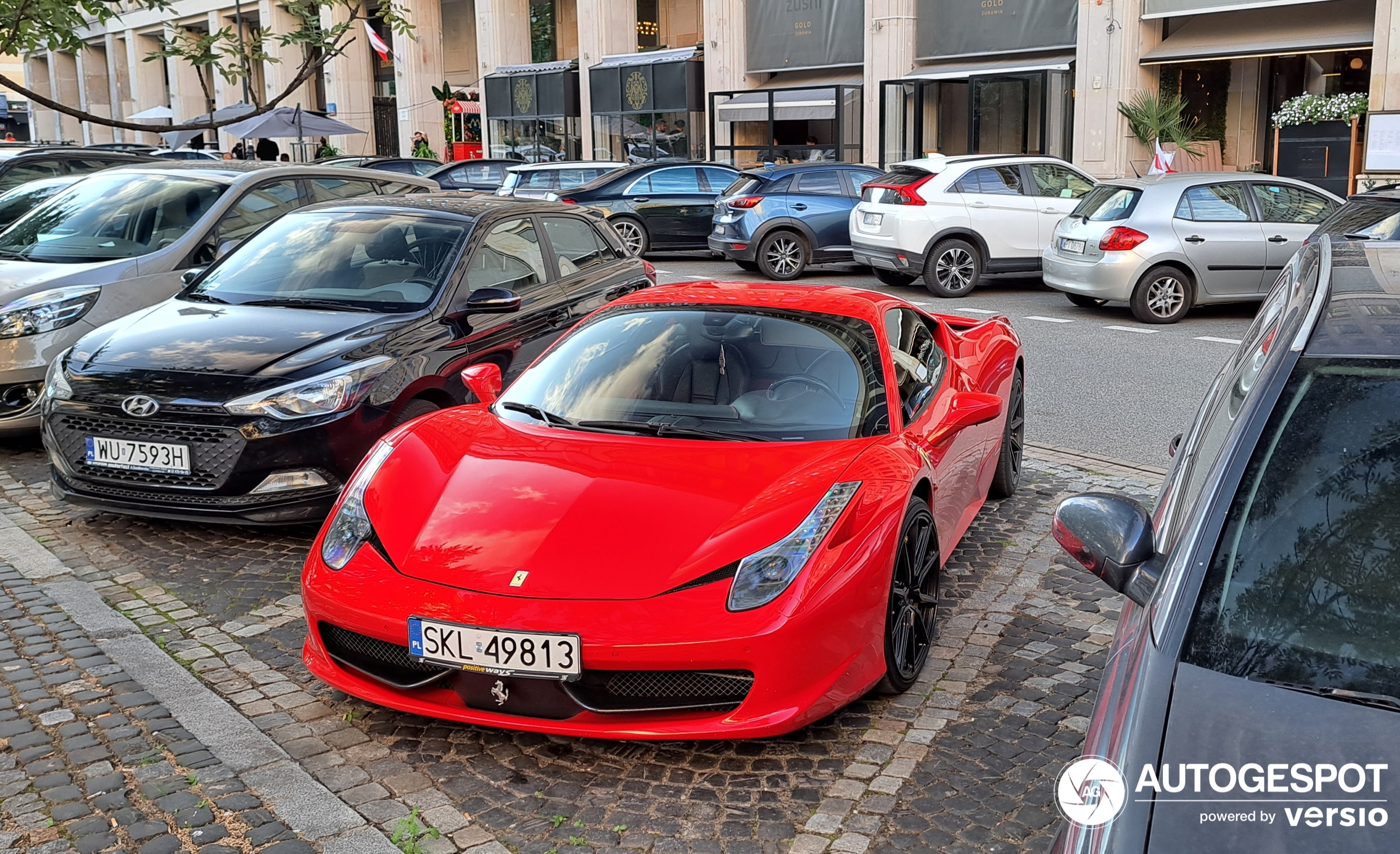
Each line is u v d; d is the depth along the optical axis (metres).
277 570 5.16
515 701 3.39
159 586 4.95
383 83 41.78
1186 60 19.45
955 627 4.55
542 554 3.44
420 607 3.39
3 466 6.86
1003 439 5.90
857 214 15.32
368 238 6.60
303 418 5.19
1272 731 1.81
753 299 4.86
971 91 22.36
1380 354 2.31
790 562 3.41
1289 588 2.03
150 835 3.06
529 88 33.69
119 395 5.27
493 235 6.71
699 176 18.56
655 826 3.14
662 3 33.06
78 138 56.75
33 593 4.85
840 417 4.18
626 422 4.21
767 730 3.30
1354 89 18.38
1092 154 20.67
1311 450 2.20
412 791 3.33
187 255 7.62
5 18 8.41
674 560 3.40
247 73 8.77
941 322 5.65
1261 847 1.63
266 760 3.46
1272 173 19.19
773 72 27.42
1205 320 12.57
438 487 3.86
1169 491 2.93
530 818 3.18
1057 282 13.03
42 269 7.28
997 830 3.11
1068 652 4.30
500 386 4.80
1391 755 1.75
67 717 3.74
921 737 3.62
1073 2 21.42
